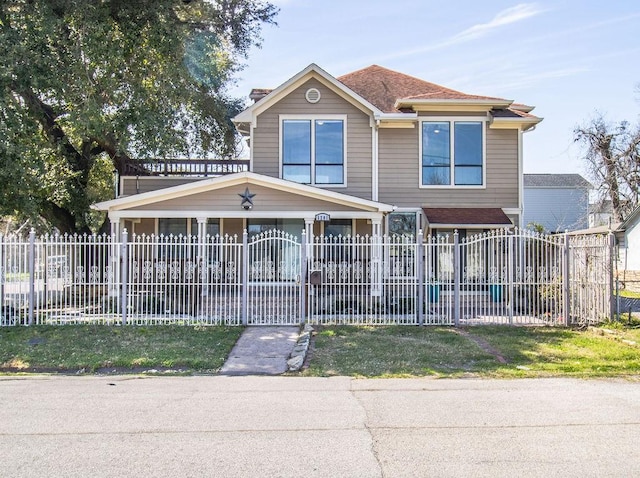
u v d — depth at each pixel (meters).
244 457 5.59
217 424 6.72
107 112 20.31
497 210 20.03
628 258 30.02
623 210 34.38
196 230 20.14
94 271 14.45
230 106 27.47
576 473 5.18
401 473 5.18
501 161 20.31
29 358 10.77
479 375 9.47
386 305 15.46
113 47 17.67
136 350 11.34
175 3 19.38
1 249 13.95
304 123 19.97
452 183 20.22
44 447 5.89
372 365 10.20
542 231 28.97
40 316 14.02
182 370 10.08
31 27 16.72
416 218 20.12
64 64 17.52
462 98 19.91
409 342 12.09
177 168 22.19
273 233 17.11
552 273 14.39
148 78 20.06
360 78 23.22
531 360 10.55
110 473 5.18
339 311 14.94
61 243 14.22
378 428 6.55
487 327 13.77
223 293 16.00
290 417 7.01
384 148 20.16
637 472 5.20
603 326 13.23
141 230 20.12
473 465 5.38
